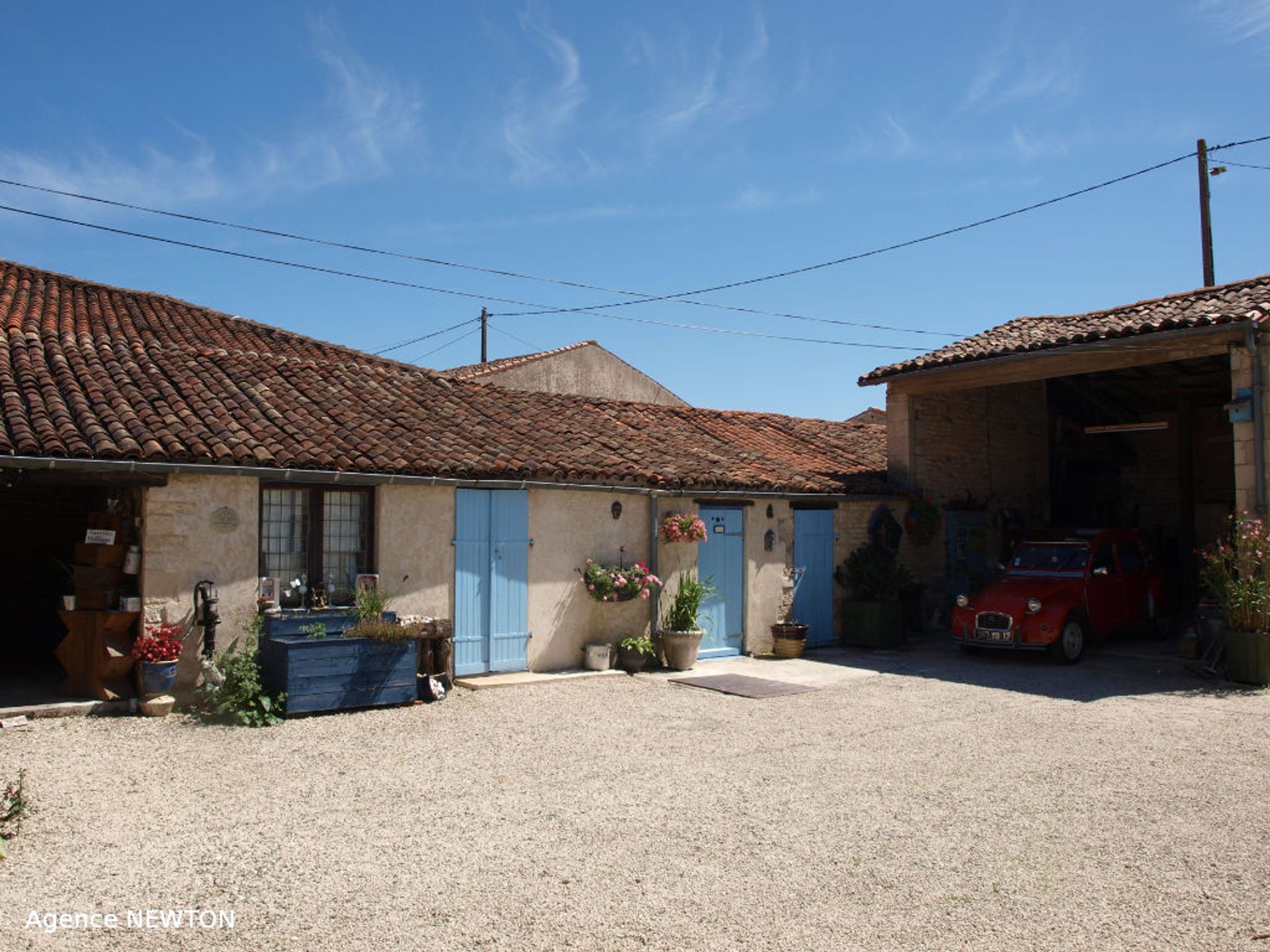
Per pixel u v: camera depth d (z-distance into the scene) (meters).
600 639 12.26
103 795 6.51
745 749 8.10
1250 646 11.12
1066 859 5.46
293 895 4.89
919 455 16.45
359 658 9.40
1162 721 9.27
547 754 7.91
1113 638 15.44
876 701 10.28
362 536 10.52
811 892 4.96
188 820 6.05
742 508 13.89
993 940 4.41
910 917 4.67
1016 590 13.45
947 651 14.37
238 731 8.40
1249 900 4.89
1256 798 6.69
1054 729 8.89
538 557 11.73
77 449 8.48
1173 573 18.42
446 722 9.03
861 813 6.34
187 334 14.56
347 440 10.68
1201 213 19.97
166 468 8.91
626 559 12.53
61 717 8.60
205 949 4.26
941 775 7.29
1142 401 19.17
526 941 4.39
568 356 28.16
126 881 5.05
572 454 12.45
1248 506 11.49
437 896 4.90
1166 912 4.74
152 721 8.60
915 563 16.42
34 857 5.37
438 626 10.18
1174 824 6.10
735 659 13.45
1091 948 4.34
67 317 12.78
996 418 18.00
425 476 10.60
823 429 19.41
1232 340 11.69
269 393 11.62
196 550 9.26
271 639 9.30
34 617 12.49
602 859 5.45
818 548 14.96
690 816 6.26
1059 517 19.20
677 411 17.19
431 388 13.90
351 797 6.61
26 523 12.63
